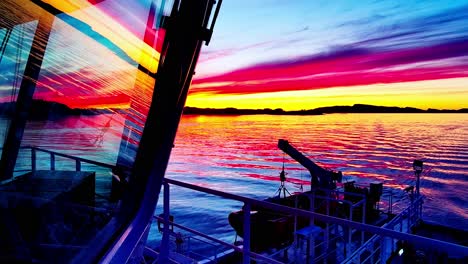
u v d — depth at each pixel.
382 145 113.12
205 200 36.59
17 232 1.40
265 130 188.38
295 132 173.75
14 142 1.71
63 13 1.70
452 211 39.09
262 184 50.19
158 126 1.99
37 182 1.73
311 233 6.04
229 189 46.19
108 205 2.02
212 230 25.02
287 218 9.12
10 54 1.57
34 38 1.63
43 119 1.79
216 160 78.19
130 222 1.95
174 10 1.88
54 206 1.64
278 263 2.51
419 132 171.12
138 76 1.92
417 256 6.59
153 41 1.90
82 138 1.94
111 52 1.88
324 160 78.25
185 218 28.72
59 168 1.95
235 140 130.38
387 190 45.94
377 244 7.79
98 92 1.87
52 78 1.75
